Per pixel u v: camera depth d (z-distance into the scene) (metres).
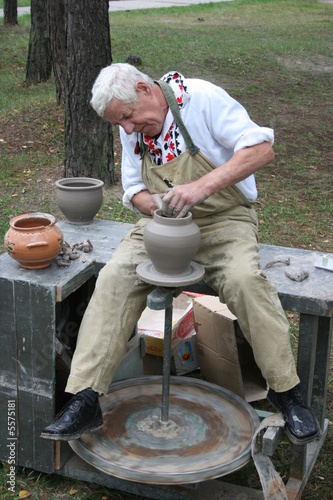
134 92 2.59
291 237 5.50
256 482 2.91
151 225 2.52
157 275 2.54
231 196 2.84
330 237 5.57
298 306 2.59
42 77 11.12
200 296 3.62
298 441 2.50
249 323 2.53
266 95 9.95
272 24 16.89
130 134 2.69
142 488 2.74
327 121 8.74
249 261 2.60
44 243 2.74
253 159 2.62
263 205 6.20
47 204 6.03
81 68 5.88
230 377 3.37
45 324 2.69
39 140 7.77
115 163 7.02
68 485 2.91
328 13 19.28
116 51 12.91
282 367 2.50
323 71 11.61
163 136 2.77
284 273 2.81
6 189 6.38
